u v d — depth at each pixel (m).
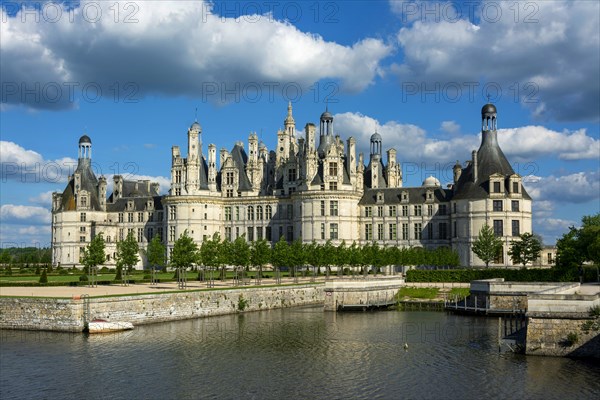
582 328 63.41
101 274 148.75
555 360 62.94
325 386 57.50
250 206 173.12
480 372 60.62
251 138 177.12
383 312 105.00
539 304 65.25
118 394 55.25
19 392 55.66
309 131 162.88
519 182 143.38
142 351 70.38
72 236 188.25
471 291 103.88
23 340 75.06
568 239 115.31
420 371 62.00
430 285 119.62
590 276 116.12
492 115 148.50
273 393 55.53
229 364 65.31
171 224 168.88
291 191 169.50
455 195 151.38
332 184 157.50
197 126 171.25
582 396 52.75
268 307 108.62
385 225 161.88
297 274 146.12
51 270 155.62
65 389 56.47
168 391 56.06
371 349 72.38
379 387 57.00
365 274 141.25
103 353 69.06
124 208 192.62
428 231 158.25
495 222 142.38
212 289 99.69
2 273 145.25
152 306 88.75
